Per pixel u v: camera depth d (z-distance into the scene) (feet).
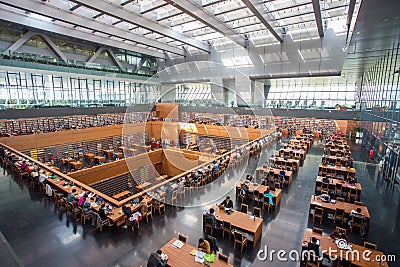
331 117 70.95
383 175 39.06
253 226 20.35
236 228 20.53
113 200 24.57
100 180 40.93
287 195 30.76
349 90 82.79
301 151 48.60
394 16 23.71
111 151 62.13
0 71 63.82
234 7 50.44
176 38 67.26
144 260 17.99
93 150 65.00
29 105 61.52
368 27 27.37
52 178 30.63
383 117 44.01
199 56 87.10
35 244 19.53
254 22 59.88
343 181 30.86
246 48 77.20
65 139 58.70
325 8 50.65
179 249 16.60
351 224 22.35
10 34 71.05
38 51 77.66
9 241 19.84
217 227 21.86
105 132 67.92
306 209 26.89
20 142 50.55
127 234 21.38
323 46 65.77
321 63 66.85
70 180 29.68
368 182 35.73
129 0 47.32
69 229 21.77
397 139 34.65
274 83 93.35
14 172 36.24
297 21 60.64
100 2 46.01
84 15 54.65
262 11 48.62
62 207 25.62
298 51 69.46
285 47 71.10
